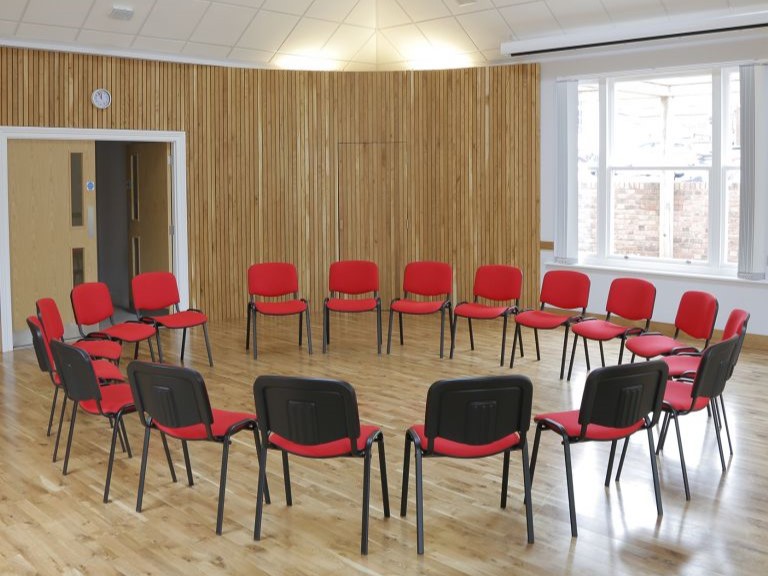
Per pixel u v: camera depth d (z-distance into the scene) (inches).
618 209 396.5
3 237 351.3
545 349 353.4
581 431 177.2
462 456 171.2
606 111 391.5
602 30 366.6
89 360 194.4
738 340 209.5
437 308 338.3
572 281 319.3
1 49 345.7
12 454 228.2
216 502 194.1
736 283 352.8
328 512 188.1
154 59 386.3
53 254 371.9
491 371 315.9
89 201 381.1
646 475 208.8
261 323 413.1
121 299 465.7
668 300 375.2
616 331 292.4
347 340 373.7
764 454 223.5
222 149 414.0
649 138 382.6
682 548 168.7
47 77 358.6
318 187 435.5
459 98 421.4
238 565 162.7
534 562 163.0
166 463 219.9
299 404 165.8
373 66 443.5
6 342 354.3
